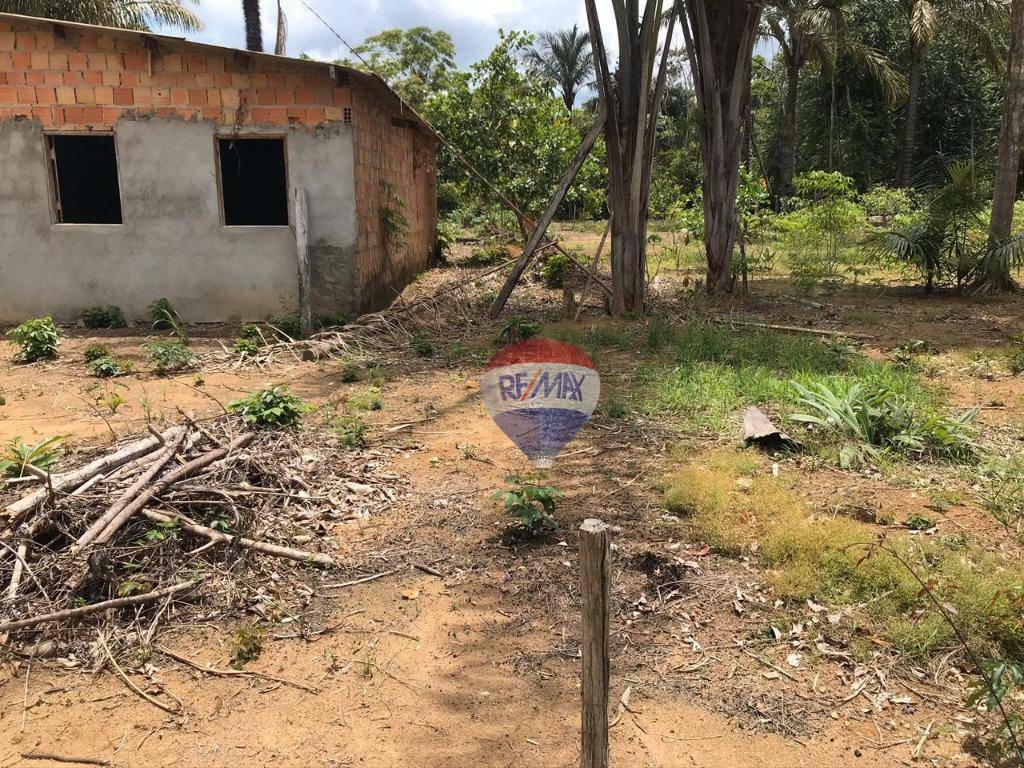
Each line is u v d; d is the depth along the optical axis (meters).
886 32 29.88
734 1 12.25
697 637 3.52
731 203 13.12
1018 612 3.47
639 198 11.34
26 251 11.28
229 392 7.59
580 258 17.28
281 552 4.16
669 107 42.97
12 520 3.90
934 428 5.69
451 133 19.39
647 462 5.50
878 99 30.62
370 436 6.09
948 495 4.84
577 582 3.99
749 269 16.22
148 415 6.16
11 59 10.73
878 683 3.20
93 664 3.38
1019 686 3.15
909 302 12.55
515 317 11.08
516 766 2.79
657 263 18.52
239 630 3.54
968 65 30.31
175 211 11.13
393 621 3.69
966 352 8.64
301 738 2.95
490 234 23.27
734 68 12.62
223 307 11.39
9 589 3.63
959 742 2.89
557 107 20.22
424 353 9.25
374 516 4.73
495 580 4.02
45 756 2.86
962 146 30.67
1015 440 5.85
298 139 10.88
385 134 13.20
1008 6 23.94
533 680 3.27
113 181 13.93
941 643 3.38
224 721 3.04
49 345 9.20
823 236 18.41
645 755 2.84
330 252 11.15
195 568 3.96
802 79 31.70
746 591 3.85
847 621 3.56
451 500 4.93
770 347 8.74
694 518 4.57
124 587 3.71
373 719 3.05
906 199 22.17
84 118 10.89
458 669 3.34
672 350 8.81
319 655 3.45
